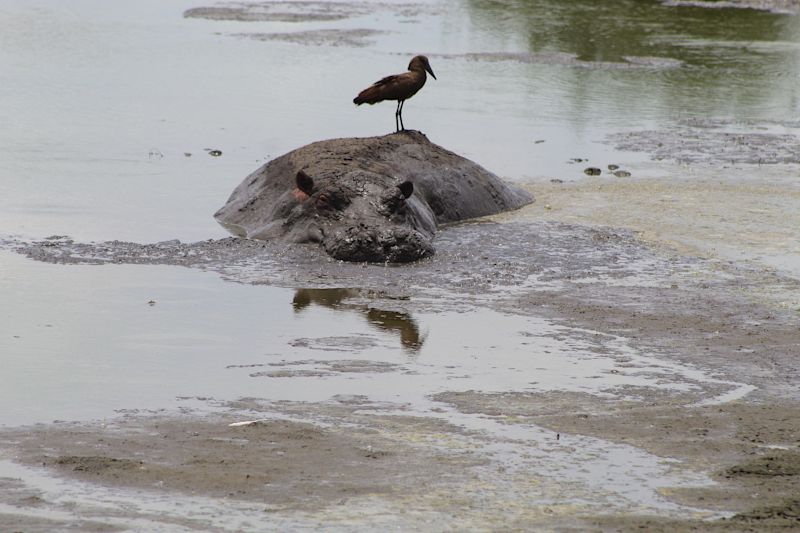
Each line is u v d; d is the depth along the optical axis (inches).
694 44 5201.8
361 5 6382.9
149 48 4817.9
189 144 3161.9
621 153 3218.5
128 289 1962.4
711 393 1528.1
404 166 2514.8
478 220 2536.9
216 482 1205.7
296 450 1299.2
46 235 2283.5
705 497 1195.3
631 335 1776.6
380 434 1358.3
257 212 2452.0
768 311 1908.2
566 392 1523.1
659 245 2325.3
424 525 1117.1
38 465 1241.4
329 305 1909.4
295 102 3779.5
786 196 2755.9
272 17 5816.9
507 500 1179.9
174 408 1438.2
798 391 1542.8
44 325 1760.6
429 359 1652.3
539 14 6048.2
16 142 3115.2
